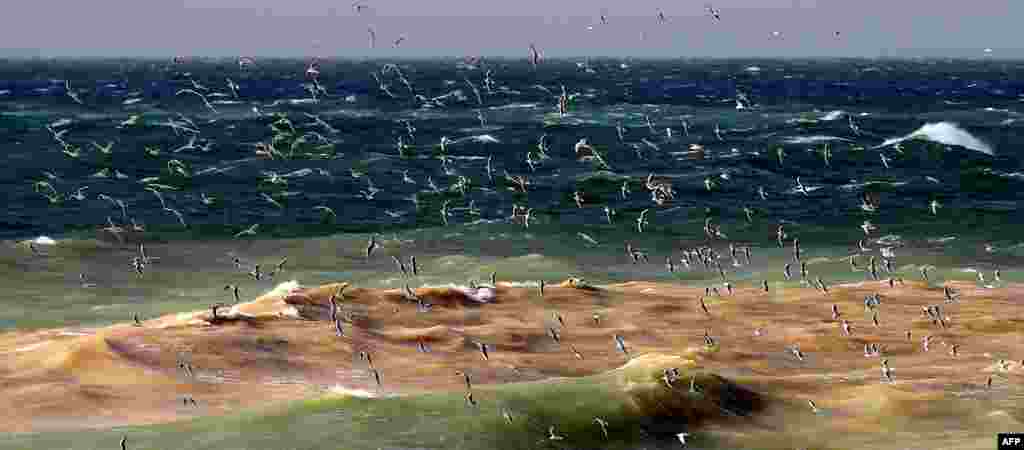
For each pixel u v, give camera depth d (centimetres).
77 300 3694
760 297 3575
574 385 2284
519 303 3366
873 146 9031
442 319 3138
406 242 4841
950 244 4966
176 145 9012
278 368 2583
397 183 7012
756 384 2441
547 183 6988
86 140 9275
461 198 6344
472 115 12450
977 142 9281
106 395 2333
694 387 2294
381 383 2522
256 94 16450
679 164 8106
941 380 2586
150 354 2581
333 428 2058
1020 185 6981
